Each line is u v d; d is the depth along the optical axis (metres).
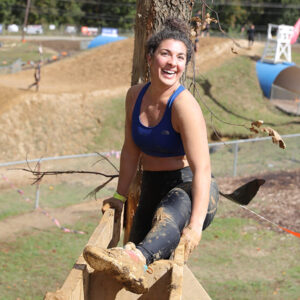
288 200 13.31
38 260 9.85
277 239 11.15
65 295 1.56
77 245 10.74
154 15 3.69
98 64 31.11
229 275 9.35
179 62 2.31
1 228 11.38
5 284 8.71
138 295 1.93
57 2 81.12
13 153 20.98
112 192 13.05
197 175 2.28
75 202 13.31
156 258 2.01
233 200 3.45
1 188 14.30
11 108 22.38
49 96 23.42
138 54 3.81
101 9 82.06
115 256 1.79
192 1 3.77
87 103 23.94
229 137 21.80
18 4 79.12
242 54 31.47
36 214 12.47
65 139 22.30
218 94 26.88
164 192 2.59
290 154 17.64
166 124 2.38
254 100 27.20
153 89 2.38
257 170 16.11
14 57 46.31
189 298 2.91
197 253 10.41
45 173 3.64
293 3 74.38
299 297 8.32
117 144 22.53
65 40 62.78
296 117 26.02
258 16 74.38
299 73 28.39
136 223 2.75
